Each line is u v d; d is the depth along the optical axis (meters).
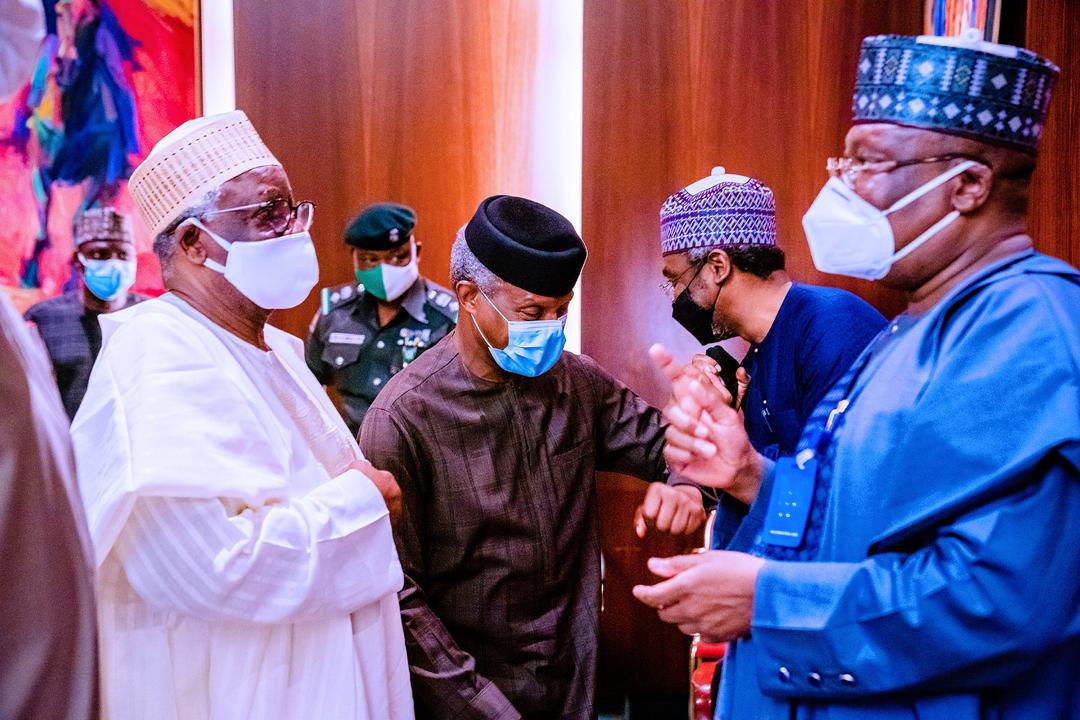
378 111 3.59
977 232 1.07
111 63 3.11
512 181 3.63
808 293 1.79
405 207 3.40
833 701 1.04
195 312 1.48
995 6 2.44
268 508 1.38
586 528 1.98
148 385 1.33
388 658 1.60
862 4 3.40
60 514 0.90
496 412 1.88
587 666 1.92
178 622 1.38
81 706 0.89
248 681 1.37
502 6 3.58
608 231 3.49
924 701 0.99
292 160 3.59
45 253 2.87
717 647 2.33
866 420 1.06
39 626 0.86
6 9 0.88
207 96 3.71
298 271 1.52
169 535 1.31
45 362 0.99
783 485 1.19
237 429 1.36
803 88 3.43
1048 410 0.90
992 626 0.90
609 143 3.47
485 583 1.87
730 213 1.83
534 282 1.75
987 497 0.93
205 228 1.46
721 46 3.44
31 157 2.78
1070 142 2.33
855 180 1.10
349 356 3.48
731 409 1.30
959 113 1.03
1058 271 1.01
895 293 3.38
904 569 0.97
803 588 1.02
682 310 1.93
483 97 3.61
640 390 3.51
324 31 3.56
